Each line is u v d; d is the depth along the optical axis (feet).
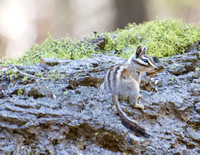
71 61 29.30
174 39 35.81
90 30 44.06
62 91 24.85
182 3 55.98
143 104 24.70
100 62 29.12
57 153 21.06
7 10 47.85
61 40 37.27
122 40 37.24
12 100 22.58
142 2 55.31
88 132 22.30
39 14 48.52
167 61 31.96
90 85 26.40
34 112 21.62
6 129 20.61
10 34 42.50
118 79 23.68
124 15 52.26
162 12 54.19
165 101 25.40
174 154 22.90
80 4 52.85
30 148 20.72
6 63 32.01
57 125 21.76
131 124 21.97
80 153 21.68
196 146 24.09
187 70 31.48
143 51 25.93
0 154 19.63
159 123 24.52
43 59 29.09
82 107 23.68
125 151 22.24
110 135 22.16
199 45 36.09
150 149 22.50
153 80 28.86
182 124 24.85
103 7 53.31
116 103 23.17
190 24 40.98
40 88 24.57
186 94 26.84
